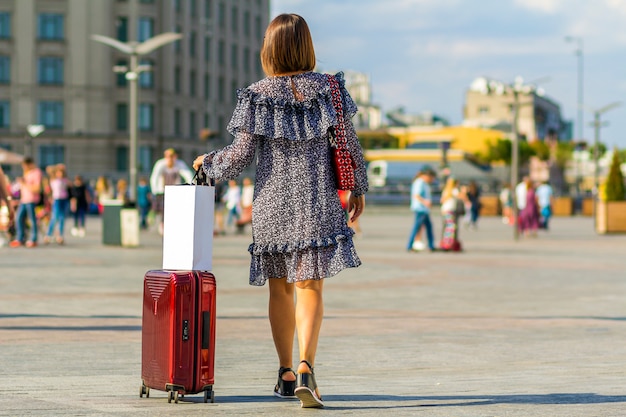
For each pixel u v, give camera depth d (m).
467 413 5.94
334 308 13.68
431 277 19.48
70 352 8.88
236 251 27.72
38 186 28.91
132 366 8.05
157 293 6.14
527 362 8.61
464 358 8.85
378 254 27.25
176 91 94.94
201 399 6.38
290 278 6.13
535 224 39.62
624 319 12.48
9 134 87.81
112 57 89.62
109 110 89.56
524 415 5.89
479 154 108.31
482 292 16.38
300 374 6.01
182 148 95.62
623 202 42.47
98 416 5.71
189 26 97.12
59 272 19.30
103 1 89.06
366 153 84.00
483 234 42.31
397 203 78.25
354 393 6.76
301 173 6.12
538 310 13.62
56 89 88.62
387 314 12.90
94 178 83.69
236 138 6.15
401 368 8.21
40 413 5.81
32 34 88.06
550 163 132.25
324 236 6.11
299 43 6.18
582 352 9.32
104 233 29.27
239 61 108.69
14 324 11.09
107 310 12.72
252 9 111.56
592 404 6.29
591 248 31.16
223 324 11.47
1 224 29.00
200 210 6.12
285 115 6.10
